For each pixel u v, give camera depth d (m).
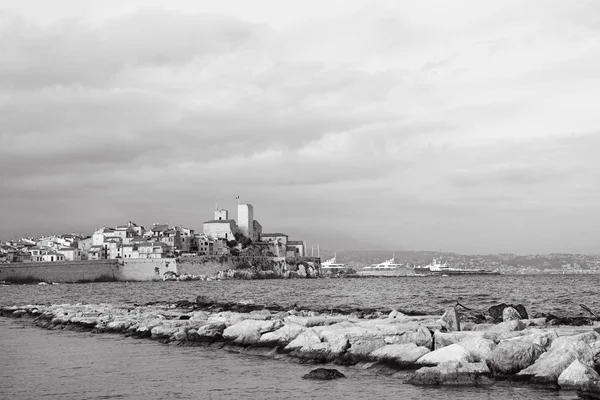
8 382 35.34
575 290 153.38
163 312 73.44
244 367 38.69
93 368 39.81
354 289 178.88
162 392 32.25
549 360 30.84
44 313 79.38
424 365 33.16
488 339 34.06
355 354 37.34
